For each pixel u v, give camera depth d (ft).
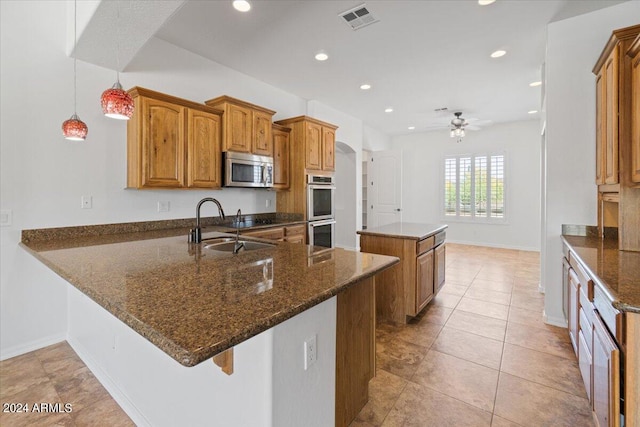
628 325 3.78
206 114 10.77
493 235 23.32
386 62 12.11
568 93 8.87
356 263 5.27
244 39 10.37
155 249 6.62
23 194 8.02
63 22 8.55
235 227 11.68
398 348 8.20
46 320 8.49
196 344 2.45
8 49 7.72
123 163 9.75
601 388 4.57
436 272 11.45
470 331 9.19
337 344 5.01
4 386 6.72
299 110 16.33
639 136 5.97
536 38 10.22
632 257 6.12
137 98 9.16
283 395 3.44
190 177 10.30
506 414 5.72
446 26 9.55
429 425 5.46
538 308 10.93
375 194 22.94
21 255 8.02
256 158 12.34
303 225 13.99
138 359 5.49
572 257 7.33
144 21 7.14
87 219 9.09
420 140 26.13
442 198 25.25
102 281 4.15
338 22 9.34
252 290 3.78
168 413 4.83
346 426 5.32
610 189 7.41
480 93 15.80
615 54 6.48
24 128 8.00
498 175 22.98
